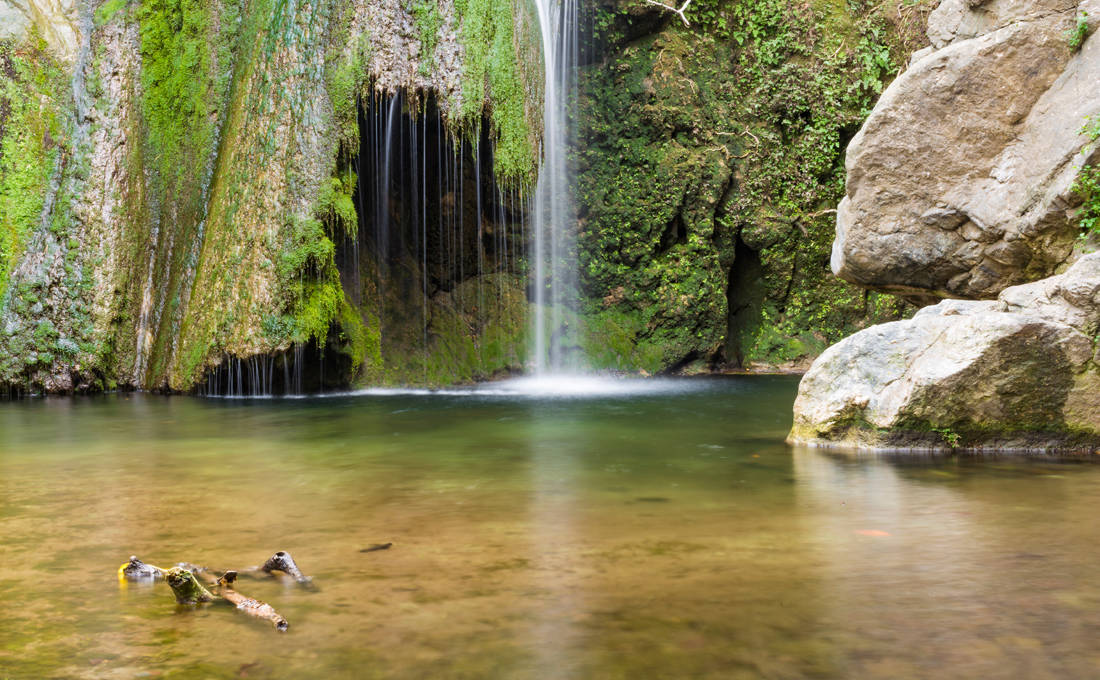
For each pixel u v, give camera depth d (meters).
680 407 9.64
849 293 15.12
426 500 4.76
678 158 14.43
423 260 13.70
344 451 6.62
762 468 5.70
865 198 8.67
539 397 10.84
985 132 8.05
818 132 14.69
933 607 2.93
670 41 14.72
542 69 12.23
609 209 14.48
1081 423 5.98
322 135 10.73
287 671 2.45
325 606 2.97
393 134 12.81
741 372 14.77
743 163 14.80
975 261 8.20
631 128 14.56
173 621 2.85
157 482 5.41
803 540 3.83
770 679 2.37
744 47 14.91
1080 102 7.32
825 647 2.59
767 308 15.31
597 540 3.84
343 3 10.87
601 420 8.45
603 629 2.74
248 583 3.24
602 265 14.52
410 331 13.02
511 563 3.48
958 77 8.10
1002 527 4.04
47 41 12.12
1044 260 7.65
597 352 14.17
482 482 5.29
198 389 11.02
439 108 11.11
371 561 3.52
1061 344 5.89
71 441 7.29
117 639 2.70
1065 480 5.15
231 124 11.60
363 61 10.77
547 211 14.38
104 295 11.50
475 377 13.30
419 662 2.50
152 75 12.12
